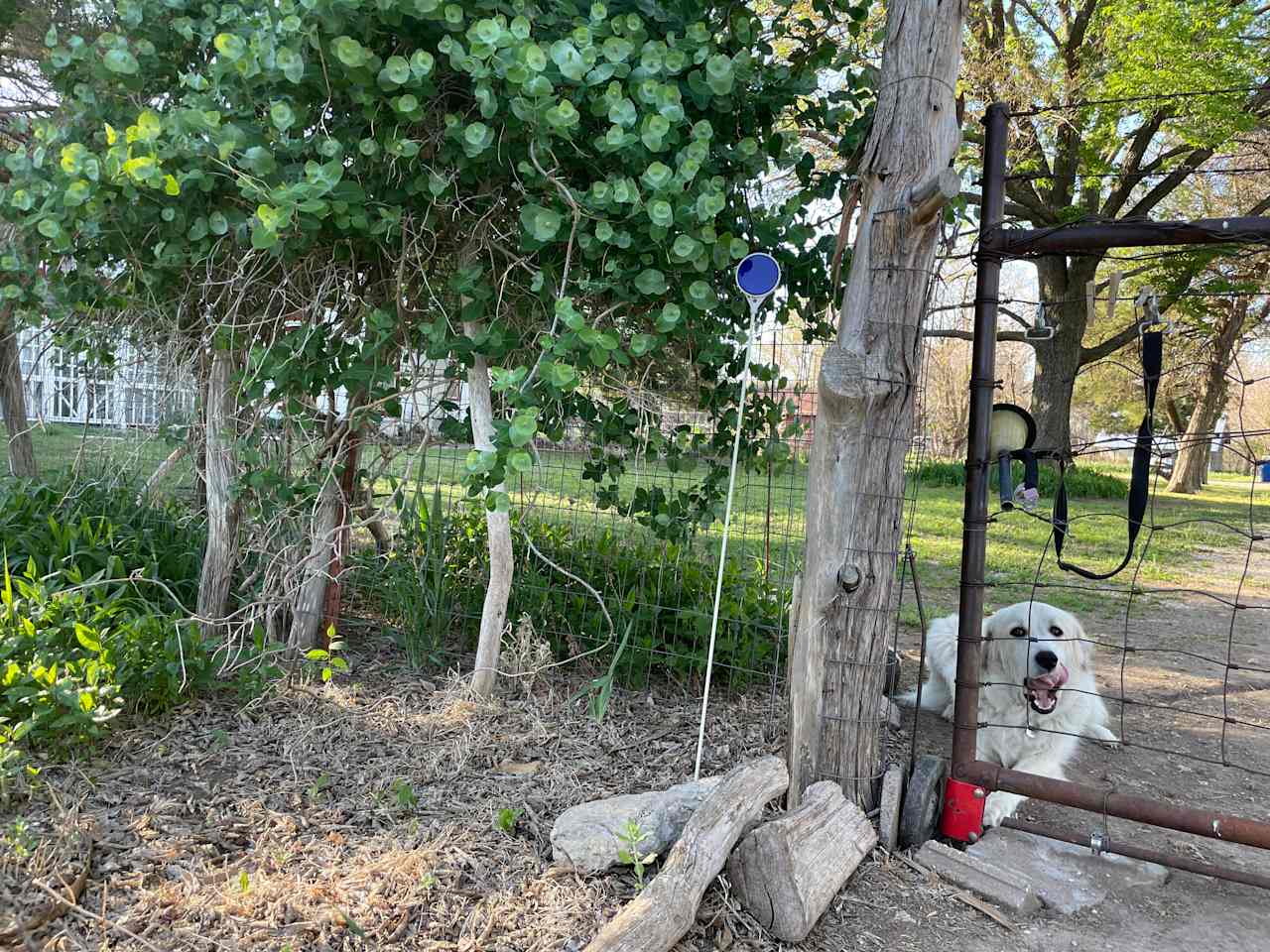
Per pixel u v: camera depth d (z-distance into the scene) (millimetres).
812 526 3080
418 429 4312
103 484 5383
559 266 3596
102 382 5320
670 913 2289
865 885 2830
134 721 3420
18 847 2422
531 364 3805
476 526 5051
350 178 3287
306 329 3656
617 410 4168
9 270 3729
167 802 2857
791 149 4008
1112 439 3086
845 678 3070
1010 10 17500
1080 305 17766
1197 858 3312
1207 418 22641
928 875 2912
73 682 3107
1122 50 14500
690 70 3217
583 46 2756
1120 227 2961
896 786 3082
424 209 3506
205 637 4238
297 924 2295
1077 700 3768
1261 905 2953
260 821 2822
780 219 3621
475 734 3619
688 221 3080
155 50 3320
